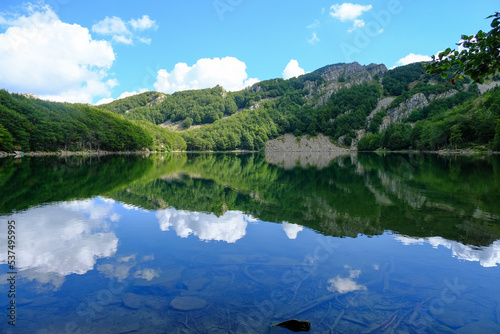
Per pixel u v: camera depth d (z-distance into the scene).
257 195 18.20
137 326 4.69
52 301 5.48
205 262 7.33
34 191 18.72
